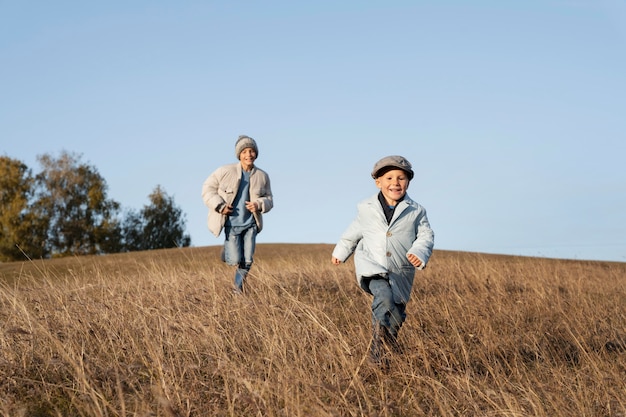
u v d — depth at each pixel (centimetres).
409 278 496
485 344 503
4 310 586
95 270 1052
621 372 453
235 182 795
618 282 1041
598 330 602
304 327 481
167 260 1414
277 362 413
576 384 419
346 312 650
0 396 384
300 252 1805
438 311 638
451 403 385
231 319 542
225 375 396
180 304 592
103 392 390
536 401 368
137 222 5169
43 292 649
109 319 531
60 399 390
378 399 381
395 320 464
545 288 867
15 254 4228
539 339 543
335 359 432
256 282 752
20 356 454
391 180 496
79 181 4475
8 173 4353
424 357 443
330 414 323
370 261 482
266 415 342
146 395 385
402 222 490
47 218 4341
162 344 473
